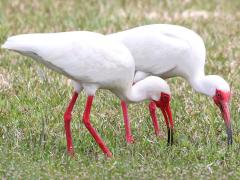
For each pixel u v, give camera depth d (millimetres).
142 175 10930
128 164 11312
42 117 13125
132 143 12609
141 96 12609
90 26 19219
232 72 16203
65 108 13945
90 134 12859
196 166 11422
